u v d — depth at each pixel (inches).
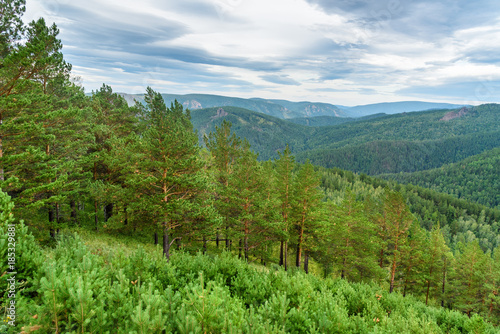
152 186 675.4
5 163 466.0
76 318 145.2
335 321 265.7
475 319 436.1
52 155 660.7
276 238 1027.3
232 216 977.5
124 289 199.8
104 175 962.1
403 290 1408.7
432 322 393.4
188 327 171.0
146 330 152.5
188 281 314.2
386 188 1341.0
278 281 350.0
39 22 610.9
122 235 931.3
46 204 655.8
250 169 898.7
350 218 1161.4
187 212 684.1
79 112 595.5
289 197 1065.5
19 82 433.7
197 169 701.9
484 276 1263.5
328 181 5644.7
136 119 1162.0
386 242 1214.3
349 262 1153.4
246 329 188.2
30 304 160.1
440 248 1353.3
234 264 379.6
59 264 211.3
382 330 338.6
